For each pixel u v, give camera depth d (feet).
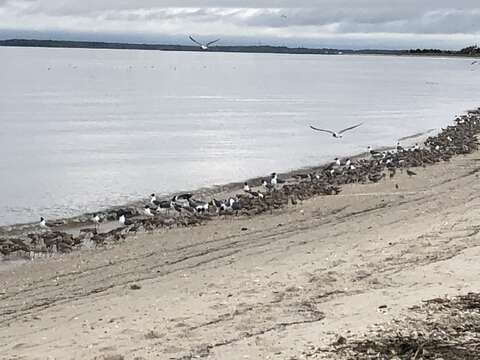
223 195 119.85
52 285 66.85
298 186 116.78
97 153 167.73
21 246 79.66
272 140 197.98
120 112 277.85
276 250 77.92
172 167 148.56
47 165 148.97
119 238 85.46
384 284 57.16
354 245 76.07
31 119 242.99
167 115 268.21
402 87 495.41
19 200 113.39
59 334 49.01
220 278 64.54
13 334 50.44
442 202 103.86
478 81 601.21
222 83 520.01
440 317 46.47
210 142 191.42
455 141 171.22
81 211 105.50
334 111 297.94
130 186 126.82
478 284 55.26
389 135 213.05
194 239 85.76
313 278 60.54
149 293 61.05
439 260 64.54
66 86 439.22
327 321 47.32
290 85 507.30
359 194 112.78
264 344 42.93
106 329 49.14
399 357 39.19
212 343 44.27
